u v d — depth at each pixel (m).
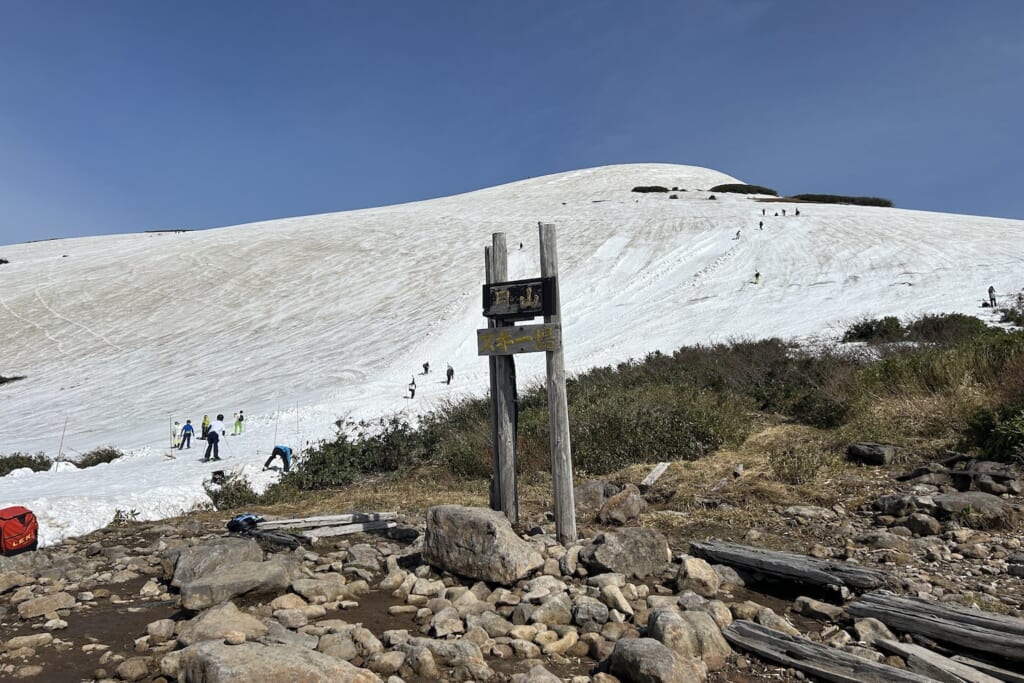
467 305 46.56
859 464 8.02
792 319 30.98
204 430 27.86
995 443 7.33
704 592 5.10
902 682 3.51
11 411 38.28
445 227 67.75
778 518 6.73
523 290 6.63
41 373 44.56
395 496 10.02
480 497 9.30
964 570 5.18
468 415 15.01
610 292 44.09
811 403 10.59
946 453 7.75
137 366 44.19
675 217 62.38
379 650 4.23
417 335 42.88
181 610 5.24
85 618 5.22
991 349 10.42
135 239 88.69
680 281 43.56
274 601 5.17
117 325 51.50
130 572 6.55
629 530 5.72
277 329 48.03
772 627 4.38
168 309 53.62
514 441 7.02
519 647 4.21
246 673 3.36
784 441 9.35
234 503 11.02
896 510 6.45
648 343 31.38
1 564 6.82
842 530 6.27
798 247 46.84
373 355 40.62
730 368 15.55
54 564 6.98
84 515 9.59
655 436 9.91
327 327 47.28
